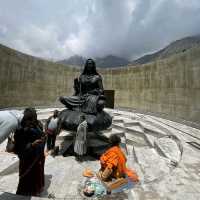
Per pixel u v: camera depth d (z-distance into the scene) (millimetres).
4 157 6039
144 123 11922
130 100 19547
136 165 5887
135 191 3445
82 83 7969
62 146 7652
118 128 11039
